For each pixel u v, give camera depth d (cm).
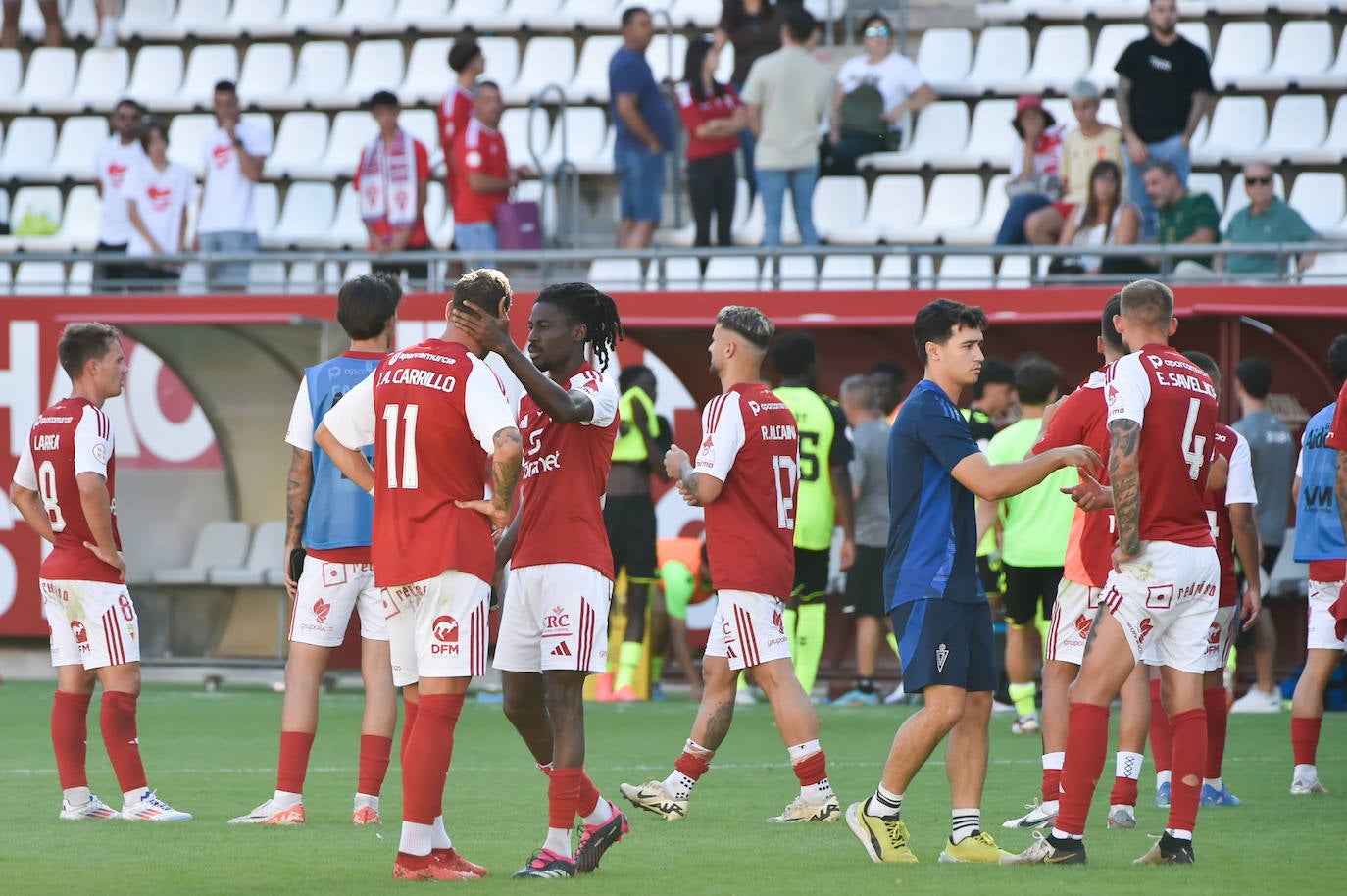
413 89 7200
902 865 2012
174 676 5416
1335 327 4569
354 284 2478
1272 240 5359
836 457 4047
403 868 1873
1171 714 2042
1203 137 6344
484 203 5609
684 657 4769
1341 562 2808
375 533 1908
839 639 5053
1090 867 1991
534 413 2008
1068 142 5603
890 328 4869
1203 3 6625
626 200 5838
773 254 4997
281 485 5272
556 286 2038
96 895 1767
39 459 2452
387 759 2445
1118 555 1978
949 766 2069
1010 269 5756
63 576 2445
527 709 2034
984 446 3928
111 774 3050
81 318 5341
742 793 2836
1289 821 2452
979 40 6825
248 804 2648
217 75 7575
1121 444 1955
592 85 7069
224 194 6022
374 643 2459
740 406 2475
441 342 1917
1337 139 6241
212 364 5022
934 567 1997
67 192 7231
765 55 6200
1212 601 2017
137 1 7900
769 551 2486
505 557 2144
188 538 5312
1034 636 4569
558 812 1916
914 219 6281
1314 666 2841
